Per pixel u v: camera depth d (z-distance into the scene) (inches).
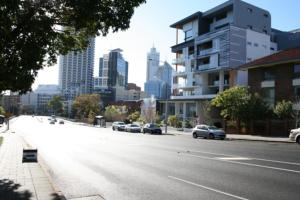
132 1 379.2
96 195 387.5
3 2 335.0
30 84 390.6
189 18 3403.1
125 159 709.9
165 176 502.3
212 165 610.2
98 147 999.0
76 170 569.0
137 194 390.6
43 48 394.0
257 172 528.1
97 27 415.5
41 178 456.8
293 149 951.6
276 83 2046.0
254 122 1902.1
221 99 1980.8
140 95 7116.1
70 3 358.9
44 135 1620.3
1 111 3767.2
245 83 2817.4
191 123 2741.1
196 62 3186.5
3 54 369.7
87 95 5027.1
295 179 467.8
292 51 2086.6
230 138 1608.0
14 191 379.2
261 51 3004.4
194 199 362.3
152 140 1343.5
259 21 3166.8
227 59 2832.2
